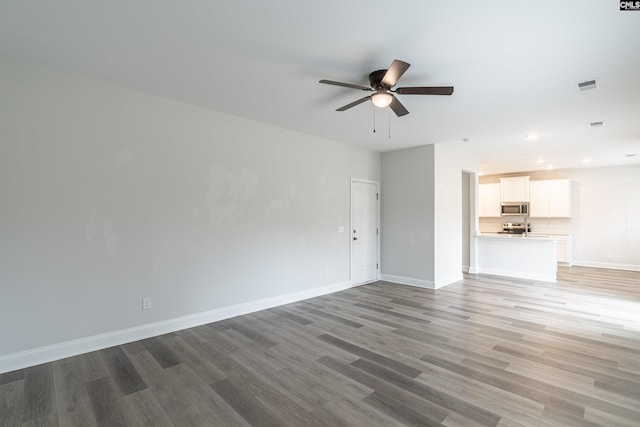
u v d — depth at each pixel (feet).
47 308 9.08
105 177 10.10
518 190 27.55
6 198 8.53
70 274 9.45
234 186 13.23
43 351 8.98
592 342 10.33
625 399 7.13
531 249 20.81
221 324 12.22
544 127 14.60
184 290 11.76
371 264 20.13
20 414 6.69
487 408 6.81
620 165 24.32
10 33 7.47
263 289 14.21
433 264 18.17
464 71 9.19
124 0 6.32
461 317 12.96
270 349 9.90
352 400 7.16
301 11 6.63
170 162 11.48
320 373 8.39
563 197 25.73
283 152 15.07
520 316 13.05
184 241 11.78
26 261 8.79
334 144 17.63
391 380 8.01
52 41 7.82
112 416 6.64
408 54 8.30
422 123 14.14
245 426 6.31
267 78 9.83
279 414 6.68
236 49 8.18
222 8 6.55
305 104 12.00
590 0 6.14
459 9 6.48
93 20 6.98
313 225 16.46
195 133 12.11
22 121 8.78
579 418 6.46
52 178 9.20
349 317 13.03
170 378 8.15
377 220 20.58
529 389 7.55
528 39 7.54
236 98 11.44
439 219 18.62
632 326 11.79
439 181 18.62
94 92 9.93
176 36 7.61
